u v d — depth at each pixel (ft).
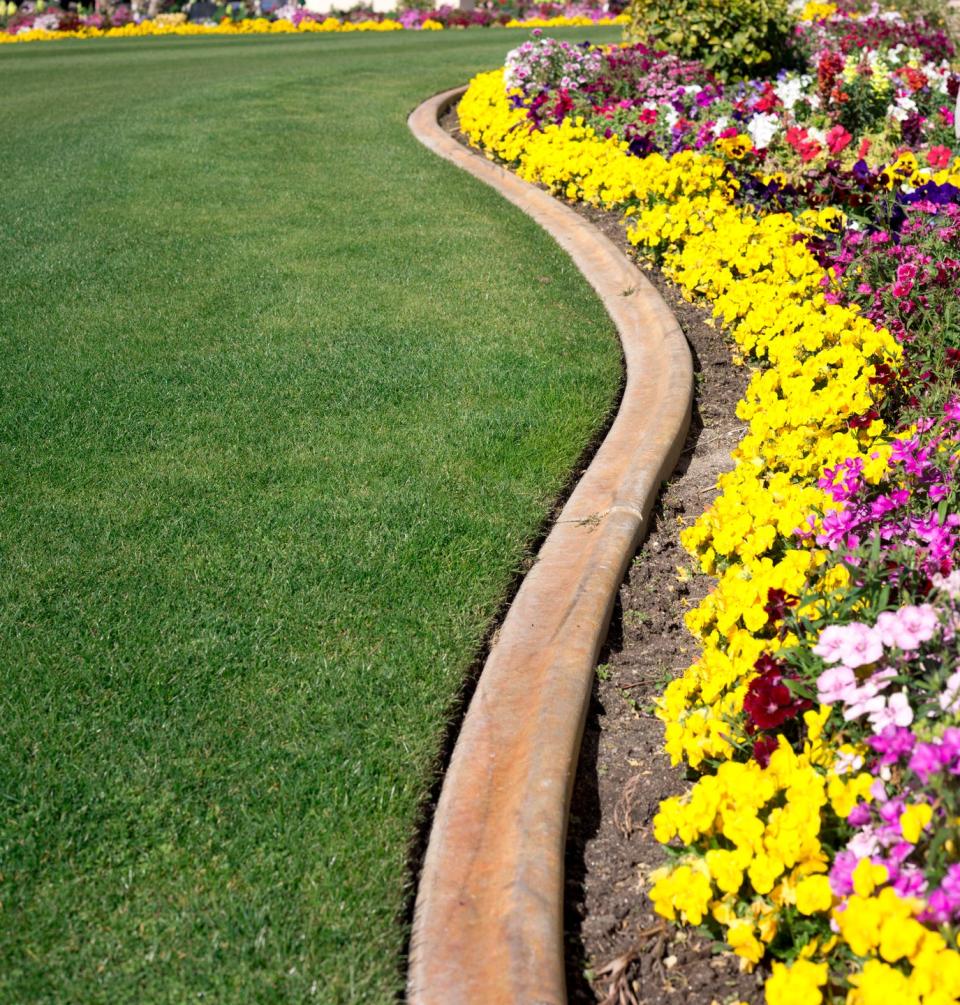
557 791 8.82
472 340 19.11
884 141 29.48
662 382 17.20
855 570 9.21
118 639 11.06
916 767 6.86
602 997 7.67
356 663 10.68
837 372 14.90
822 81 32.55
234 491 13.98
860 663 7.92
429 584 11.96
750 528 11.32
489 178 32.07
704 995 7.57
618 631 11.75
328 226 26.81
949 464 11.51
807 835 7.26
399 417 16.11
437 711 10.06
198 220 27.50
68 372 17.87
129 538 12.91
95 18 123.34
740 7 41.45
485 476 14.30
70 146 37.45
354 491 13.93
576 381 17.29
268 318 20.38
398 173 32.89
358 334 19.45
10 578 12.13
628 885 8.59
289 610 11.51
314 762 9.41
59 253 24.73
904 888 6.63
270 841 8.61
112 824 8.73
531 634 11.15
